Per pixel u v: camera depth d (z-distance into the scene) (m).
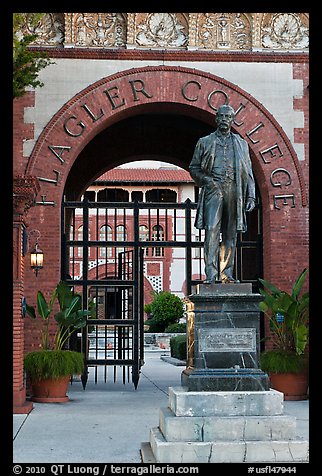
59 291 15.06
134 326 16.89
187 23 16.94
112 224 48.81
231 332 8.89
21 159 16.19
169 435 8.13
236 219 9.52
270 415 8.40
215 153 9.50
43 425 11.41
